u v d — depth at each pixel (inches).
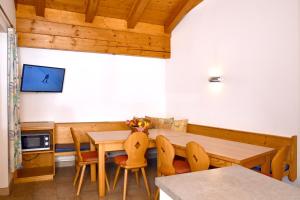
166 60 202.1
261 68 119.9
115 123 182.2
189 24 173.2
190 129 169.6
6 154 119.9
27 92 159.5
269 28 115.8
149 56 187.0
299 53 103.0
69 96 171.8
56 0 149.2
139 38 182.4
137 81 194.2
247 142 126.1
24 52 158.1
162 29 190.9
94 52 172.4
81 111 175.6
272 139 113.3
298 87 103.5
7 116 120.0
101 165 119.3
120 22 175.6
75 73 173.2
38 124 148.1
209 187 43.1
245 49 128.6
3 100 119.8
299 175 103.9
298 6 103.3
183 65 179.9
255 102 123.1
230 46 138.1
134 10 162.4
